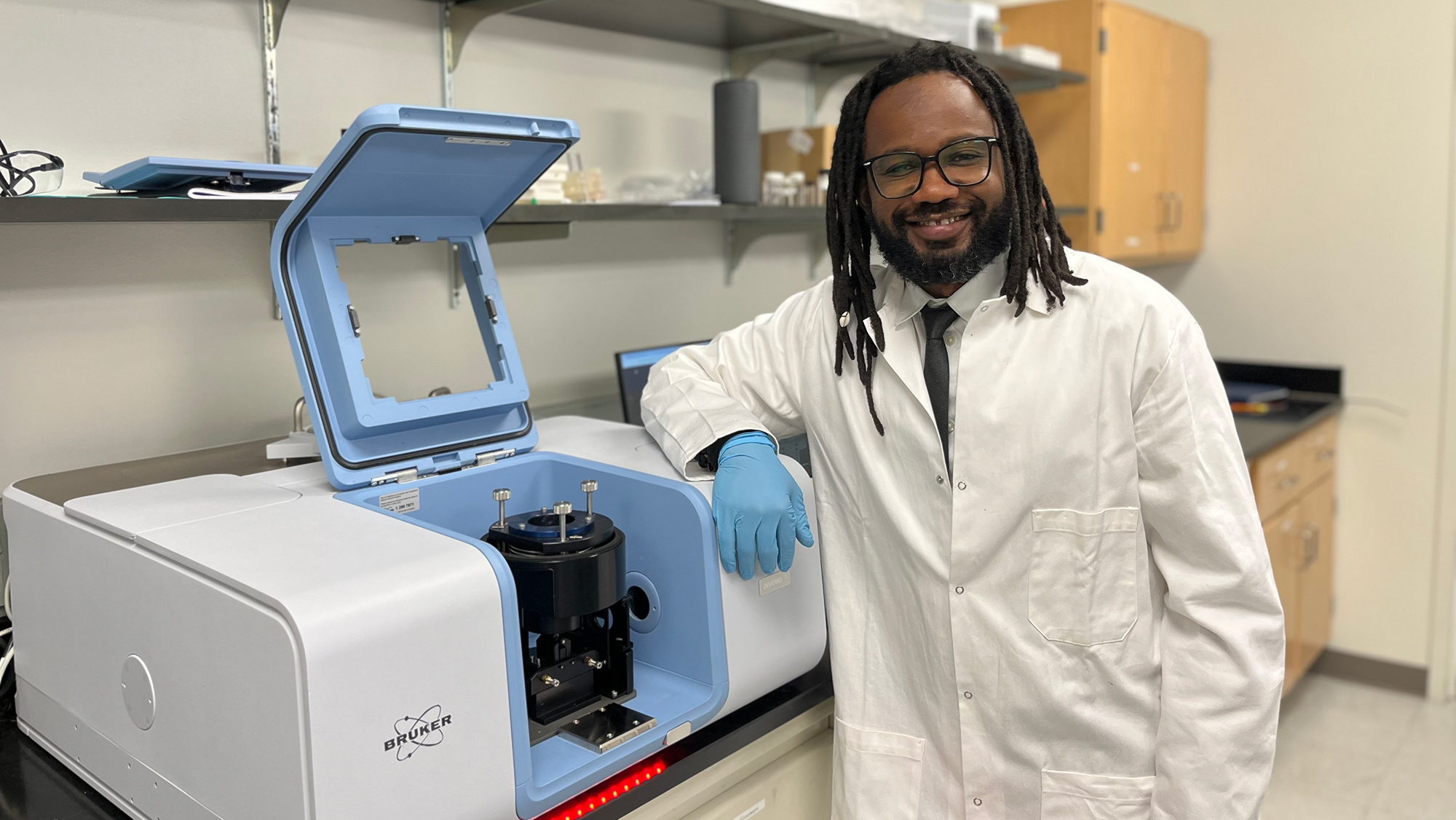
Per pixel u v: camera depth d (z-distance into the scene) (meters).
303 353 1.05
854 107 1.09
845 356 1.15
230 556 0.82
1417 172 2.83
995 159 1.00
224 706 0.78
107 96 1.32
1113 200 2.72
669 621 1.06
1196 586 1.01
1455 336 2.82
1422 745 2.70
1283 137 3.05
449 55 1.69
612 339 2.03
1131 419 1.03
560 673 0.98
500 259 1.81
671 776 0.99
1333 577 3.11
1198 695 1.02
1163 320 1.02
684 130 2.14
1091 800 1.08
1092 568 1.05
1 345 1.26
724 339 1.33
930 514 1.09
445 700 0.79
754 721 1.09
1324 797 2.45
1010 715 1.08
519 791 0.85
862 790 1.14
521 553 0.94
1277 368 3.13
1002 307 1.06
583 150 1.94
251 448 1.39
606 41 1.96
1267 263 3.12
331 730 0.72
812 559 1.14
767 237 2.38
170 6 1.37
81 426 1.34
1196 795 1.01
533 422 1.25
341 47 1.56
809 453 1.43
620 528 1.11
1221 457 1.01
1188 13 3.17
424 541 0.87
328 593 0.74
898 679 1.17
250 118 1.47
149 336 1.40
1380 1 2.84
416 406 1.09
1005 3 2.87
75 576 0.97
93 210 1.08
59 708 1.03
